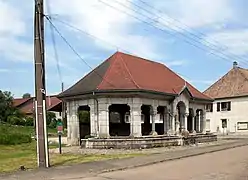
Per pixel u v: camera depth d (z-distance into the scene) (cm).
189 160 2108
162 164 1920
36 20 1738
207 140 3825
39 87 1744
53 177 1470
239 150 2831
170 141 3134
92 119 3077
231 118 6600
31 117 7306
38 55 1739
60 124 2522
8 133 3859
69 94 3194
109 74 3183
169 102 3375
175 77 3916
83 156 2289
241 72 6981
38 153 1758
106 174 1559
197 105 3919
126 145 2838
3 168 1761
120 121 3791
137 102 2986
